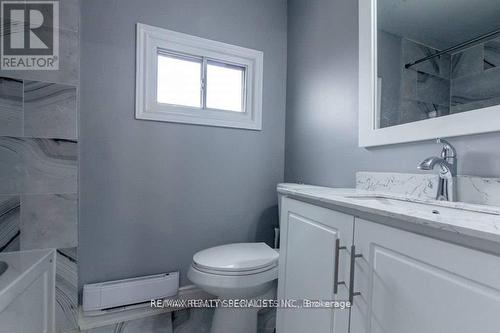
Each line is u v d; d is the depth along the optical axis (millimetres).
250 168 1769
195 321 1396
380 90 1135
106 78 1400
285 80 1866
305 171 1643
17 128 1221
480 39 835
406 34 1053
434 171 915
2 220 1199
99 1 1384
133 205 1467
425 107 975
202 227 1635
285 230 1044
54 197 1284
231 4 1695
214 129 1667
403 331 540
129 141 1453
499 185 729
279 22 1847
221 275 1107
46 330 1188
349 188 1278
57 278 1282
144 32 1466
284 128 1866
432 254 489
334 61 1415
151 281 1434
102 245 1400
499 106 742
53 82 1279
